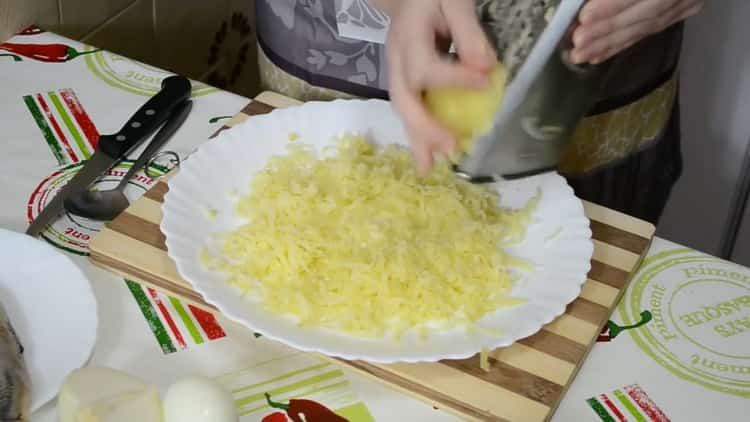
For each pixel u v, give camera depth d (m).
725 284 0.73
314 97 0.98
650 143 1.01
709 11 1.30
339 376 0.63
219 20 1.42
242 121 0.85
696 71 1.37
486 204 0.75
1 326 0.58
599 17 0.58
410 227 0.72
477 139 0.61
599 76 0.62
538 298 0.66
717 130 1.42
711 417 0.62
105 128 0.86
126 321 0.67
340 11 0.91
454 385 0.61
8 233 0.68
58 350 0.61
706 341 0.68
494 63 0.58
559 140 0.62
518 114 0.59
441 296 0.66
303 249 0.68
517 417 0.60
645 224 0.76
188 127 0.87
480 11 0.61
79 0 1.07
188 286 0.68
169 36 1.30
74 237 0.74
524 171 0.64
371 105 0.84
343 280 0.67
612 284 0.71
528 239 0.73
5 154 0.82
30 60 0.94
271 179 0.75
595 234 0.75
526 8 0.58
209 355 0.65
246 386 0.62
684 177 1.48
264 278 0.67
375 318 0.64
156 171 0.81
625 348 0.67
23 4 0.98
